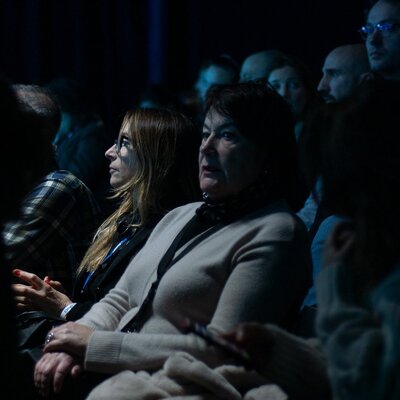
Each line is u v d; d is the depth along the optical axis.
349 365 1.77
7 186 1.94
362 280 1.92
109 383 2.50
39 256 3.51
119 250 3.26
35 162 2.01
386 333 1.74
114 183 3.39
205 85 5.38
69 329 2.72
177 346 2.52
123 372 2.53
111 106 6.93
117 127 5.63
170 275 2.64
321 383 2.08
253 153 2.70
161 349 2.54
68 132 5.69
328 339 1.83
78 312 3.15
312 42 5.71
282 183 2.76
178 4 6.60
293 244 2.58
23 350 2.99
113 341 2.59
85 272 3.35
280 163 2.75
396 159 1.89
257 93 2.74
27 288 3.21
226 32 6.29
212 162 2.72
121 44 6.88
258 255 2.54
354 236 1.92
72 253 3.60
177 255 2.72
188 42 6.58
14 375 1.89
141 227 3.25
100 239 3.36
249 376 2.45
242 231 2.63
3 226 1.96
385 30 3.50
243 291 2.49
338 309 1.84
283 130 2.75
